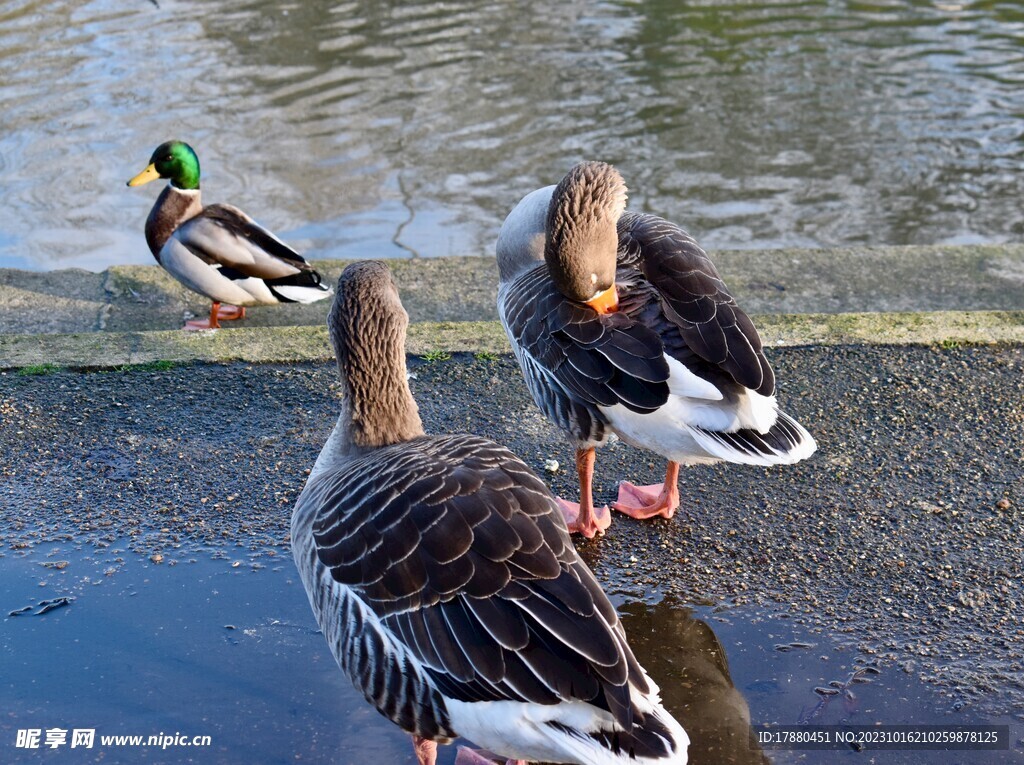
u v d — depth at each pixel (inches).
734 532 181.9
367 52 517.3
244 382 226.1
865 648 154.7
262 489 193.6
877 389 218.1
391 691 122.6
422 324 247.6
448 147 429.1
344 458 144.9
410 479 124.3
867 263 292.4
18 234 361.7
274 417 214.7
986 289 276.7
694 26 563.5
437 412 215.6
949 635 156.7
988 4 589.6
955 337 233.3
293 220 373.7
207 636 159.8
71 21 547.2
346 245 361.4
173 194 297.0
